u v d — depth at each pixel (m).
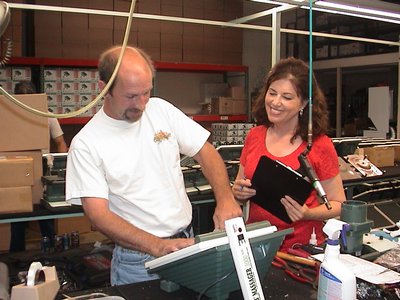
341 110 5.97
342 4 2.39
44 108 2.43
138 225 1.37
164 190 1.40
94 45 4.57
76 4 4.44
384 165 3.35
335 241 0.94
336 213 1.49
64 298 1.04
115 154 1.33
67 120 4.18
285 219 1.52
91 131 1.34
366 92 5.82
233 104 5.42
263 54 6.28
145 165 1.38
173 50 5.14
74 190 1.29
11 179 2.17
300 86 1.50
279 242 1.03
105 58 1.27
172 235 1.41
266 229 0.99
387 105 4.56
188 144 1.50
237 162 2.59
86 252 3.38
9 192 2.18
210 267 0.95
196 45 5.31
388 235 1.39
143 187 1.37
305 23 6.06
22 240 3.46
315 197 1.54
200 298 1.03
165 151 1.42
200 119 5.16
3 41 1.84
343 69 6.02
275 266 1.21
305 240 1.50
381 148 3.33
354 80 6.05
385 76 5.75
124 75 1.21
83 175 1.29
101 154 1.32
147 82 1.24
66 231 3.65
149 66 1.29
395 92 5.17
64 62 4.24
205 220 2.79
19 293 0.98
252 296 0.84
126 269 1.37
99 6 4.55
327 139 1.57
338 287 0.90
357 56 5.75
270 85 1.57
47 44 4.36
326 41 6.12
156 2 4.92
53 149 3.51
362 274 1.07
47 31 4.35
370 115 4.74
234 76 6.08
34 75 4.25
